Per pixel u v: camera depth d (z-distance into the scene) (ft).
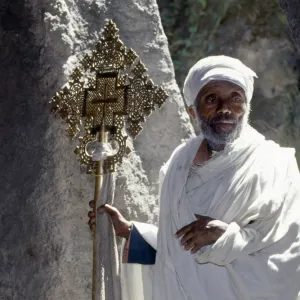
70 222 17.16
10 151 17.92
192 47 31.71
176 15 32.04
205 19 31.78
